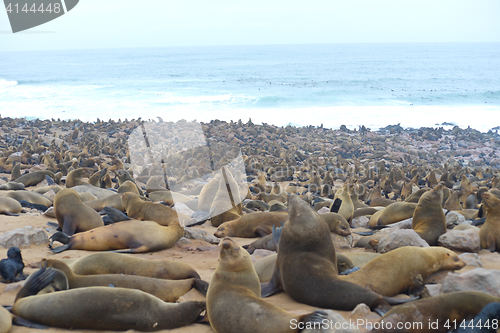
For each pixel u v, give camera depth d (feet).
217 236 26.84
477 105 192.03
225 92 233.55
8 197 32.07
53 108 170.30
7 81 299.99
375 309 13.61
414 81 300.81
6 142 91.15
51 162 61.93
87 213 24.89
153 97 210.59
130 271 16.89
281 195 43.83
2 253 20.42
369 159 89.97
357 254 19.85
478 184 60.39
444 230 25.26
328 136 115.65
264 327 11.22
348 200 33.30
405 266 16.31
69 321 12.48
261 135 112.68
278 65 469.98
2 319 12.01
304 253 15.81
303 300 15.17
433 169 77.82
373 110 177.37
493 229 24.26
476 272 15.78
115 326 12.53
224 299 12.35
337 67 437.58
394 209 31.99
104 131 112.16
